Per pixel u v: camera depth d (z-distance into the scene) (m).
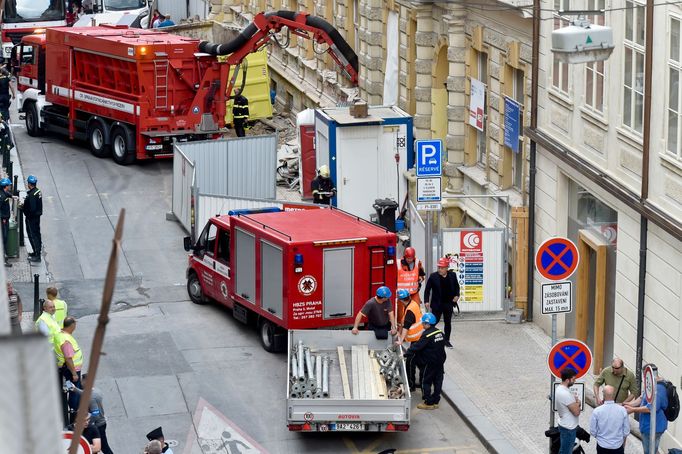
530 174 52.50
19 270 61.66
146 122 82.94
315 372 41.50
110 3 137.75
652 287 40.88
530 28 54.03
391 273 48.06
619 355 44.38
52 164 85.62
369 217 69.56
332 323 47.62
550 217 51.09
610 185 43.34
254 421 42.81
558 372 35.19
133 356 49.66
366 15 83.31
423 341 42.97
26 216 62.50
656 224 39.59
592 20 46.00
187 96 84.00
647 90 40.16
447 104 71.12
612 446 34.78
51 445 3.15
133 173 83.25
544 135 51.19
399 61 78.25
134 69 82.38
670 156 39.00
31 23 129.50
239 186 73.19
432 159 50.12
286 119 101.31
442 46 69.44
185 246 56.12
